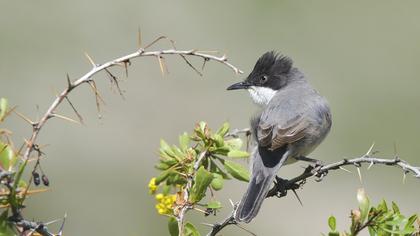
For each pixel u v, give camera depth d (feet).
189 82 54.19
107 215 44.62
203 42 57.62
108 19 58.54
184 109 52.37
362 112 54.80
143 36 57.57
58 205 44.78
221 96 53.36
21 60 55.06
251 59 57.16
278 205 46.39
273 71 29.86
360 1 62.34
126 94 52.44
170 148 20.17
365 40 60.03
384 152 52.37
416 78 57.11
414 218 16.94
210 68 55.36
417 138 52.95
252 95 30.32
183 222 18.04
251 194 23.20
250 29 59.41
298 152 25.76
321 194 47.60
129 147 49.47
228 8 60.80
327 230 45.06
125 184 46.98
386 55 58.54
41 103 52.08
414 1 62.54
